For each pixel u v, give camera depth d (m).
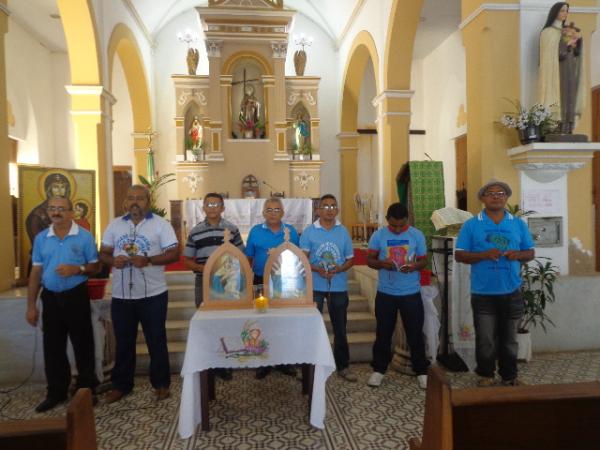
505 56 4.58
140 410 3.48
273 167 10.58
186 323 4.92
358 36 9.86
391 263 3.69
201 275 4.06
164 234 3.63
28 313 3.54
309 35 12.21
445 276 4.25
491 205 3.51
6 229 4.46
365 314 5.21
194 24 12.06
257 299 3.12
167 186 11.95
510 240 3.50
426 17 9.95
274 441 2.97
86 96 6.89
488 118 4.60
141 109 11.39
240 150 10.51
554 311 4.64
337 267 3.84
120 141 11.91
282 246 3.29
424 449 1.51
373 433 3.07
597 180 6.89
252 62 10.88
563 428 1.43
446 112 11.54
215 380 4.07
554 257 4.70
